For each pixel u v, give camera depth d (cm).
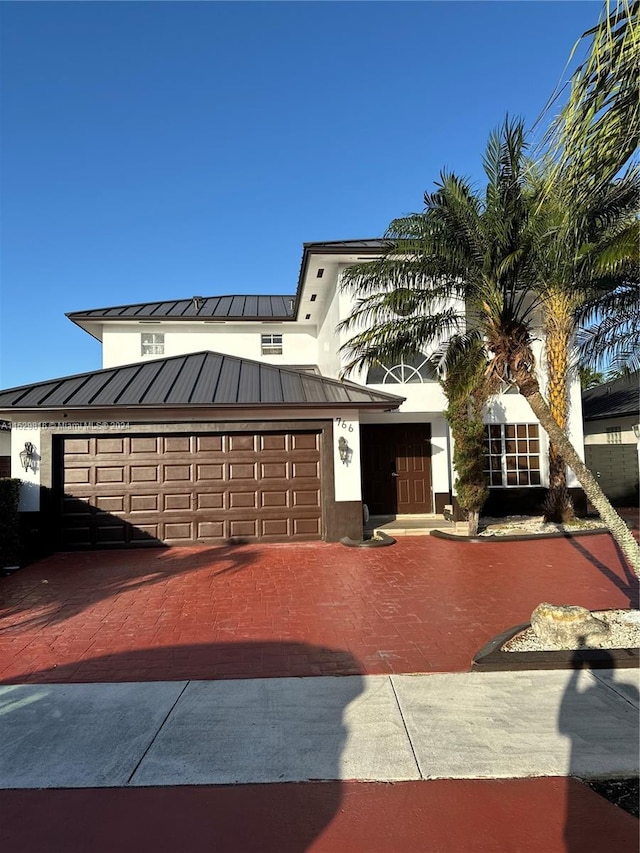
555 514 1341
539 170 431
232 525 1131
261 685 463
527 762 344
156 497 1116
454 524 1311
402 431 1519
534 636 559
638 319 995
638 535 1190
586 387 2764
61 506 1091
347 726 392
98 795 318
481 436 1191
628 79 326
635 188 533
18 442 1075
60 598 749
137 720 404
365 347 934
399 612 666
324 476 1145
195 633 599
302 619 643
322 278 1486
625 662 494
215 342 1900
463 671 489
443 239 670
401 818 296
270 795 316
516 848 272
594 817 295
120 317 1791
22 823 295
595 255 621
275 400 1112
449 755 353
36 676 488
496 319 680
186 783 328
